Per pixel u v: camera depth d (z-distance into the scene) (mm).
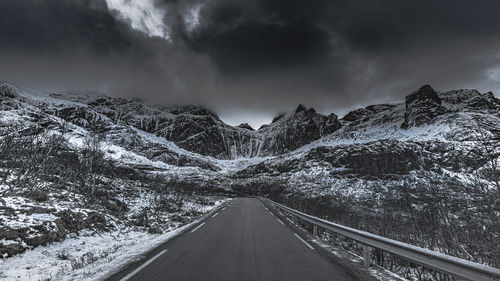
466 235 5957
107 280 4848
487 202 5805
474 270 3371
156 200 21969
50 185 15992
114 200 16844
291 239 9547
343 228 7480
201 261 6316
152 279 4914
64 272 5578
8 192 12023
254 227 12633
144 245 8320
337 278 5102
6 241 6938
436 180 7652
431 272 6422
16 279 5422
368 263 6031
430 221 6922
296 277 5145
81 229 9945
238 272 5434
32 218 8414
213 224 13633
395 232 8461
